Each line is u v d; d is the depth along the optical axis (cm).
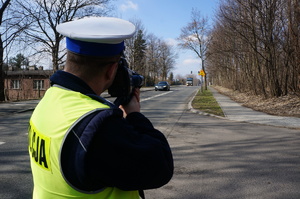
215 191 383
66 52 110
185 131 833
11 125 938
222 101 1992
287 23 1479
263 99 1741
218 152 588
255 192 381
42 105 109
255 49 1667
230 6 1800
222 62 3694
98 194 97
